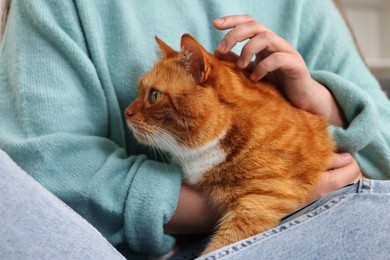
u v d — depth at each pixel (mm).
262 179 821
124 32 961
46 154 798
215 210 869
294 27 1135
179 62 854
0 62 917
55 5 902
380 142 996
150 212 776
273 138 830
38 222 548
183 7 1040
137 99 896
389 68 2516
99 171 815
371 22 2691
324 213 650
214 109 823
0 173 563
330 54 1164
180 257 874
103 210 792
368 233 604
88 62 891
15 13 900
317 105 963
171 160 925
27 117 828
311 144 871
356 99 958
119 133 971
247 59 869
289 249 608
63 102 851
